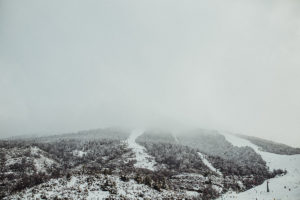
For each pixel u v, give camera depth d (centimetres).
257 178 9850
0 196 4609
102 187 4278
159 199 4362
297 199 5650
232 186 8275
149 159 11825
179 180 7912
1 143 13088
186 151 13388
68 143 15600
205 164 11825
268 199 6144
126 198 3962
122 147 14412
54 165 11075
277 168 11206
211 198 6366
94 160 12469
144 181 5241
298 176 8969
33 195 3791
